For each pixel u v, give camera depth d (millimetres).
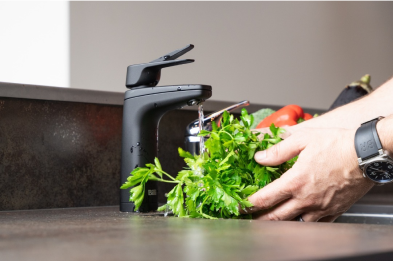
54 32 1395
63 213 871
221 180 695
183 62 803
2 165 1011
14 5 1324
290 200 733
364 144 687
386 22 2438
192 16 1677
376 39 2379
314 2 2062
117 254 334
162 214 801
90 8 1461
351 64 2232
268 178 751
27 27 1346
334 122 936
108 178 1158
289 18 1958
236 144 719
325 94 2090
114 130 1179
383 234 440
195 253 332
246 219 710
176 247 366
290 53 1955
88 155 1130
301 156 715
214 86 1723
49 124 1076
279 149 724
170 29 1627
